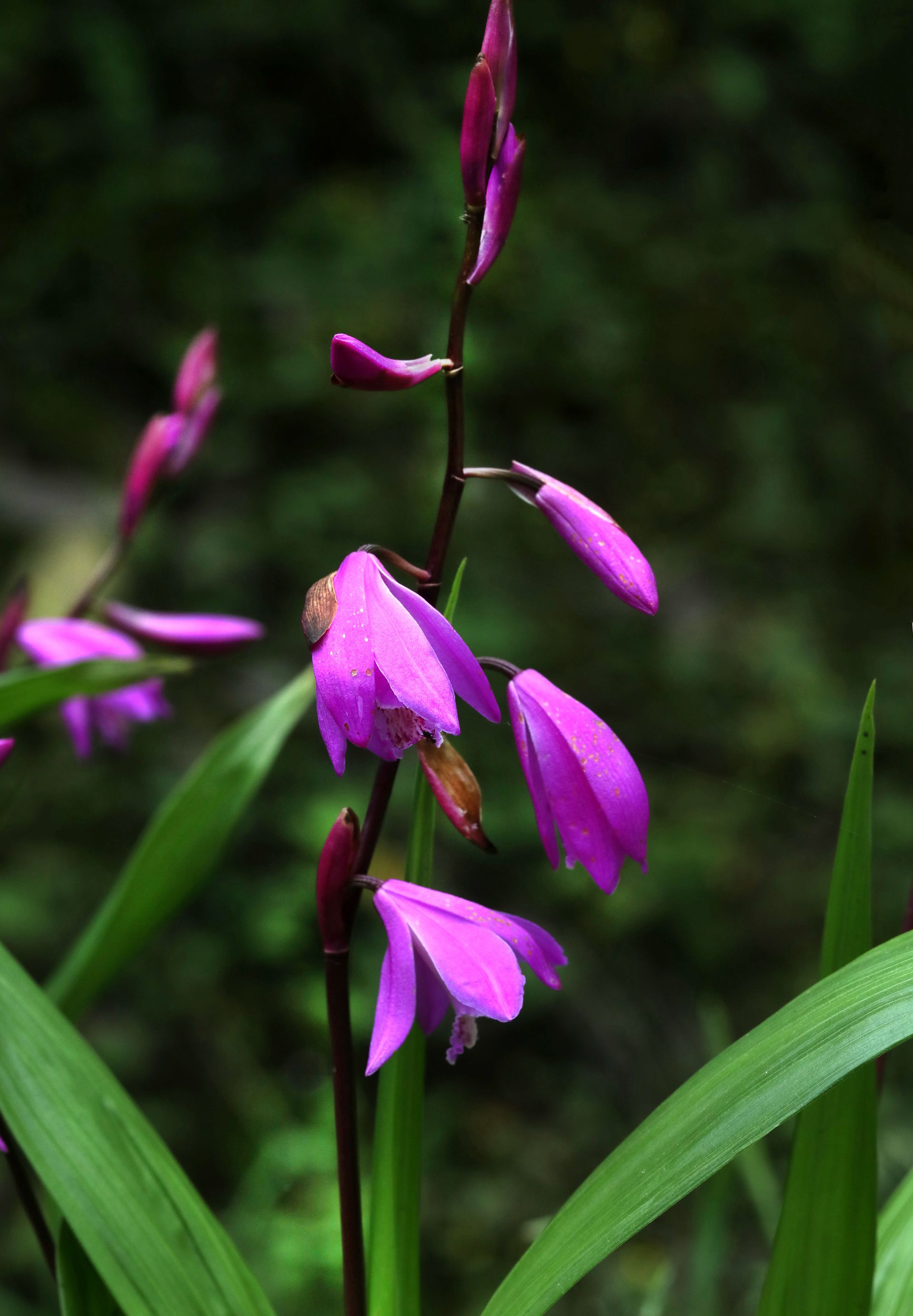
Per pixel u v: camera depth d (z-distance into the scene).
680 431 1.78
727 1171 0.61
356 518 1.64
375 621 0.44
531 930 0.46
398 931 0.46
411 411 1.56
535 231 1.83
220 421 1.74
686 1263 0.93
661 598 1.67
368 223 1.81
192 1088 1.22
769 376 1.79
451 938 0.45
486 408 1.74
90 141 1.89
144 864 0.57
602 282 1.84
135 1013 1.27
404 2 1.98
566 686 1.55
